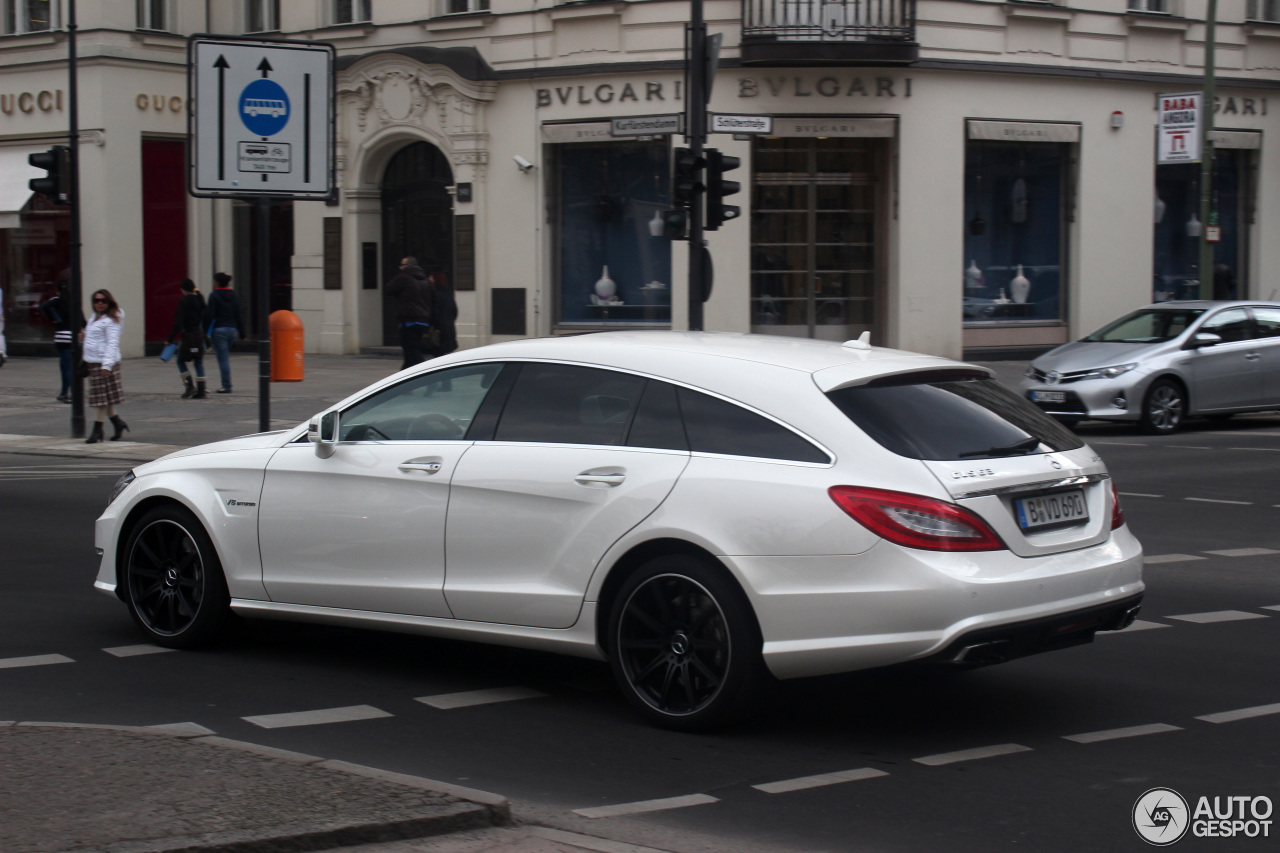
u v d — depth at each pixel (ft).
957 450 18.30
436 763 17.66
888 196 81.76
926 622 17.22
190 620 23.43
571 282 85.76
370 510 21.36
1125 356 59.06
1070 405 58.65
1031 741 18.78
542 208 84.99
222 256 100.53
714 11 79.30
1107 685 21.72
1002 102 83.35
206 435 57.93
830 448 18.03
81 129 94.38
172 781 15.43
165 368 88.89
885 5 78.64
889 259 82.12
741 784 16.90
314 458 22.15
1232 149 93.56
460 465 20.63
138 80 95.55
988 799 16.43
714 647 18.40
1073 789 16.81
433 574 20.83
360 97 90.68
